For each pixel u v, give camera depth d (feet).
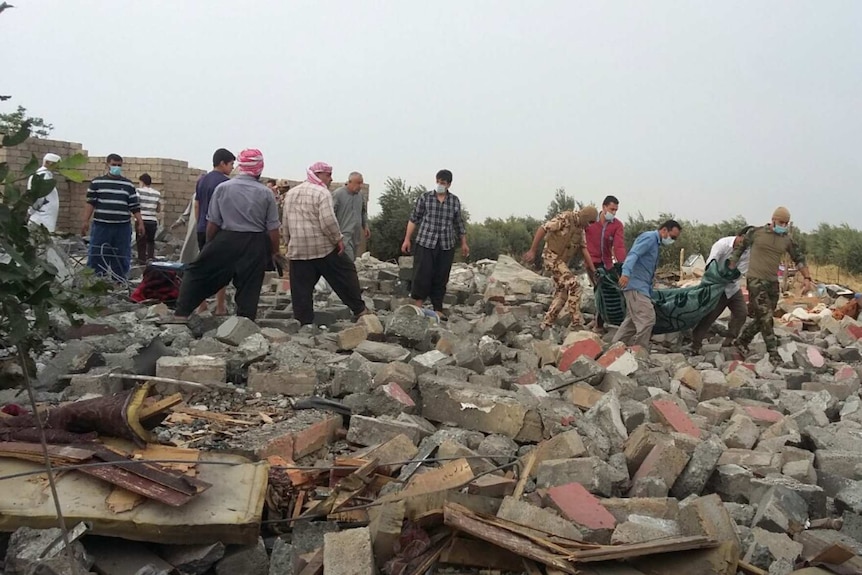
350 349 26.63
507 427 18.80
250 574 12.48
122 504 12.27
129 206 39.81
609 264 40.55
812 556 13.17
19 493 12.32
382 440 17.66
